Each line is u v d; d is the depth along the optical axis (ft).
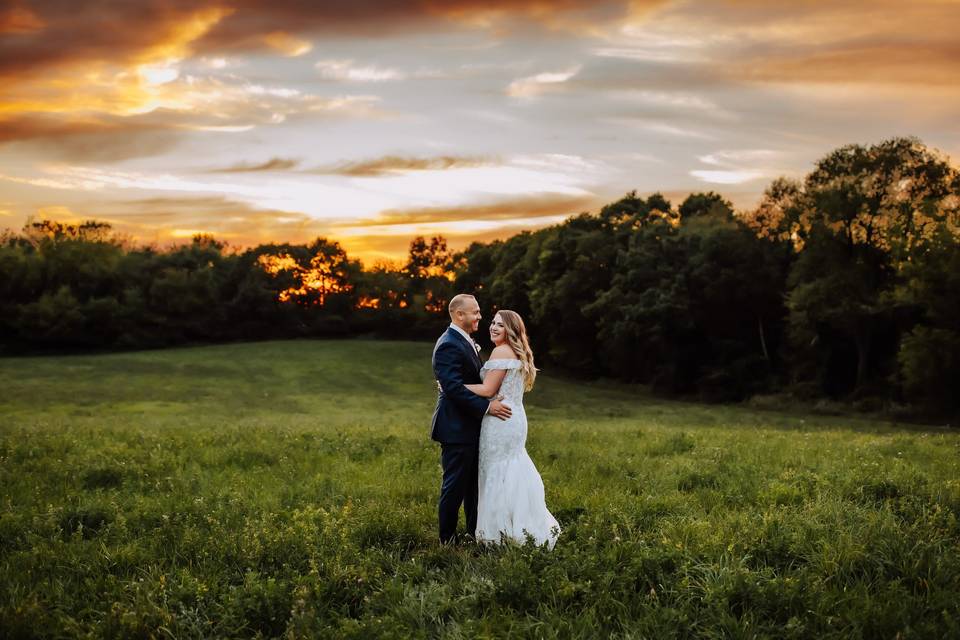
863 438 48.88
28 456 36.86
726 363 182.29
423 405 134.31
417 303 356.79
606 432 51.72
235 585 17.72
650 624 14.92
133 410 113.50
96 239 320.50
